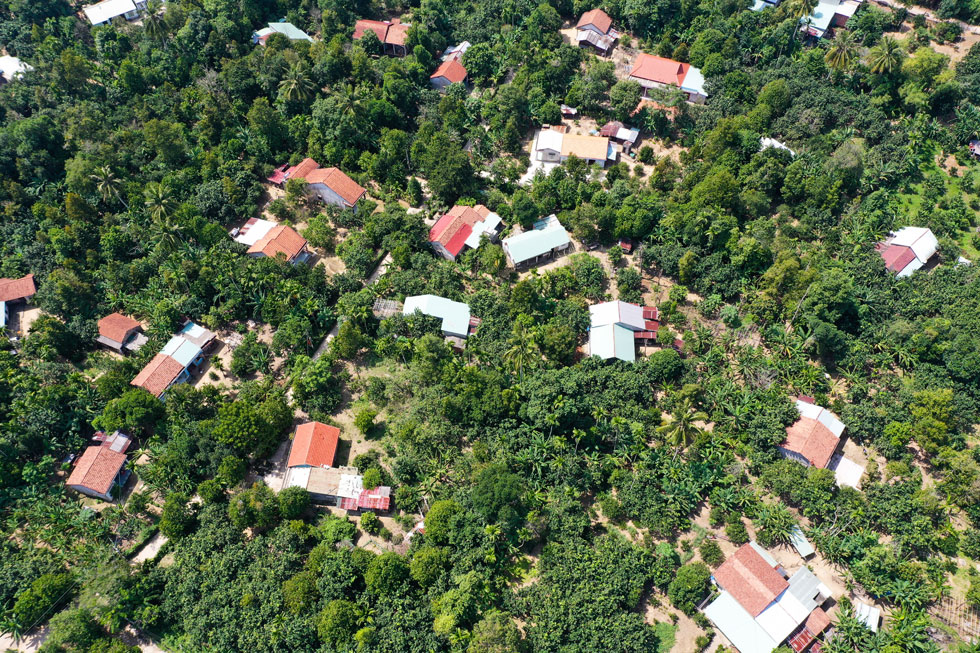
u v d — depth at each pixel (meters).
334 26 180.88
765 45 176.25
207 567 92.12
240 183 144.62
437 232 137.88
